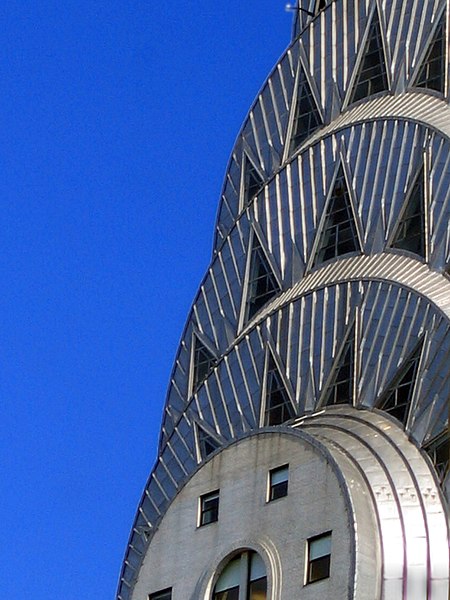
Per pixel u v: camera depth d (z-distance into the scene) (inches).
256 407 3939.5
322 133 4232.3
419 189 3964.1
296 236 4136.3
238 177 4426.7
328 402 3836.1
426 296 3774.6
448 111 4040.4
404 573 3398.1
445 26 4163.4
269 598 3457.2
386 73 4217.5
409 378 3722.9
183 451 4050.2
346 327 3870.6
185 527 3654.0
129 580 3993.6
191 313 4276.6
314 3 4672.7
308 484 3531.0
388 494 3491.6
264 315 4040.4
